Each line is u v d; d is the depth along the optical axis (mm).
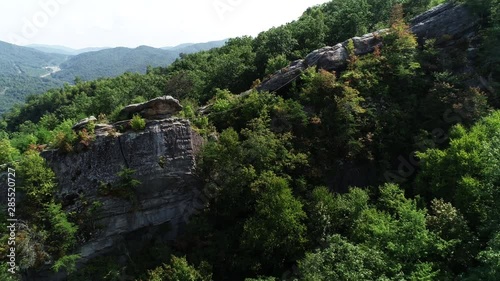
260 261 28703
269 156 32219
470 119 32969
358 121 35344
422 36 41031
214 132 35094
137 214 30641
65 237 27703
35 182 29156
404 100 37000
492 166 24344
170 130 31422
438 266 23000
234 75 49875
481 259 21312
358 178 34562
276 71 42594
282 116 35500
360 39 41531
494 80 36250
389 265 23000
